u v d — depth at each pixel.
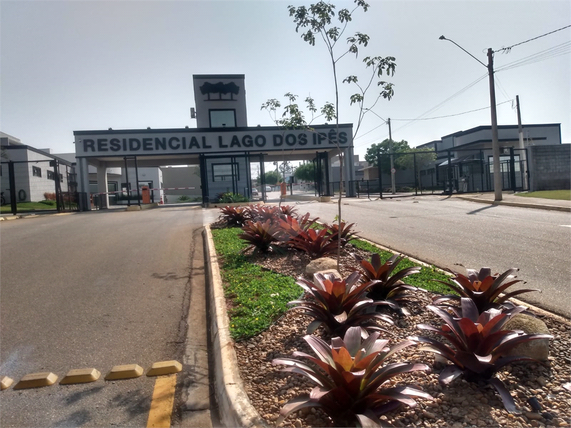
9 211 26.41
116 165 37.00
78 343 5.26
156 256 9.95
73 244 11.54
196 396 4.06
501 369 3.72
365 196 32.34
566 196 20.17
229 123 32.66
